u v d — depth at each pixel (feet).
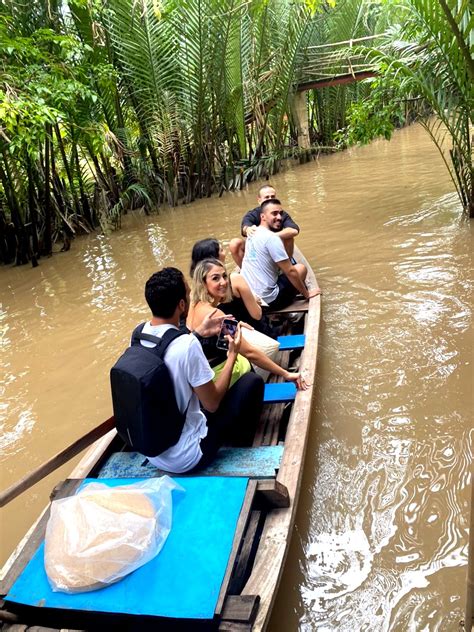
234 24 41.01
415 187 33.68
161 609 6.79
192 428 9.36
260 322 14.08
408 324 15.83
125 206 42.32
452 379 12.88
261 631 6.70
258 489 8.38
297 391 11.55
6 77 25.98
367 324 16.31
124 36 38.50
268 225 18.16
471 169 24.21
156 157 43.60
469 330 14.88
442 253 20.99
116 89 39.55
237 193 44.96
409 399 12.45
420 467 10.46
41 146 30.50
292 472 9.11
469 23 19.11
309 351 13.14
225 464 9.70
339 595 8.28
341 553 8.98
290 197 37.14
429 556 8.67
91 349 17.92
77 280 26.25
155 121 41.63
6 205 32.58
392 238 24.06
